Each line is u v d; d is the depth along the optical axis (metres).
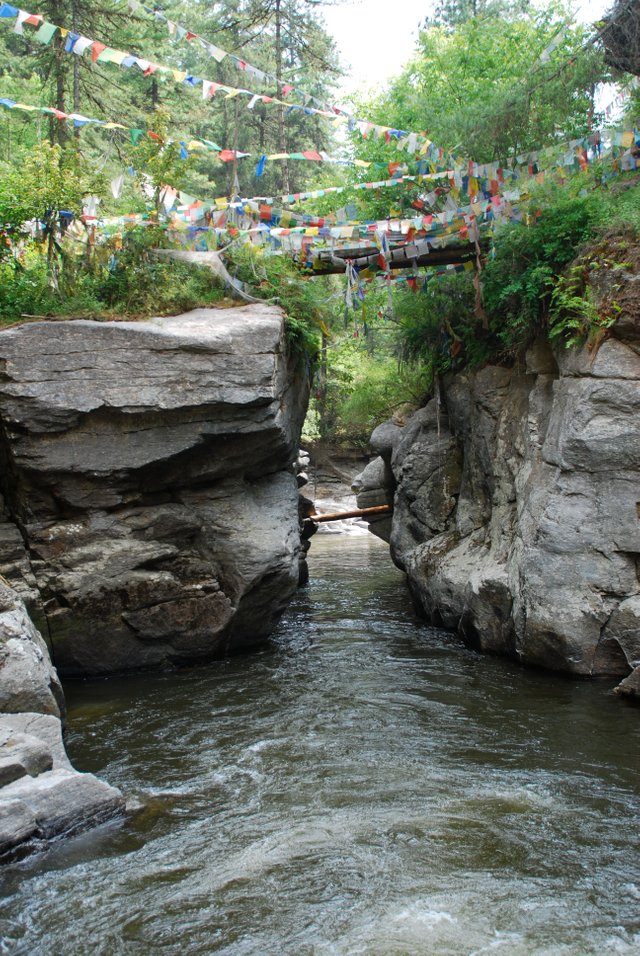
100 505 10.90
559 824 6.22
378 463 20.81
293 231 12.45
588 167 11.87
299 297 13.29
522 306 12.23
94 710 9.44
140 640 11.19
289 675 10.84
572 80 12.92
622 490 10.07
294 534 12.41
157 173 12.55
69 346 10.32
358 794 6.85
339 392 30.47
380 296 17.17
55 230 12.42
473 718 8.78
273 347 10.89
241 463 11.62
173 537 11.43
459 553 13.52
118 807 6.49
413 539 15.84
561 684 10.00
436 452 15.47
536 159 11.63
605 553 10.09
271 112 30.42
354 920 4.99
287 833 6.16
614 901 5.15
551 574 10.29
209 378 10.65
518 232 11.86
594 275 10.45
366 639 13.09
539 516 10.67
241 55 26.42
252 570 11.45
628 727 8.34
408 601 16.66
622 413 10.09
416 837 6.05
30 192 11.90
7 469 10.79
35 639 8.33
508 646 11.37
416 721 8.73
